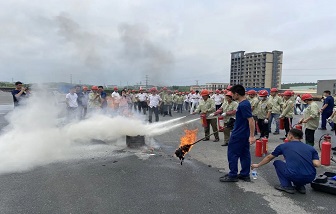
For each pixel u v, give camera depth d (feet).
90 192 13.46
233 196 13.29
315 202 12.69
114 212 11.34
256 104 29.50
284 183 14.05
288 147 13.96
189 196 13.19
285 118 28.89
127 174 16.40
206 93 28.35
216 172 17.17
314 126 23.20
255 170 17.75
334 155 22.77
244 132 14.97
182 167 18.15
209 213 11.40
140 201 12.49
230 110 25.26
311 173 13.29
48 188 13.91
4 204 11.97
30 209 11.50
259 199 12.95
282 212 11.59
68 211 11.36
